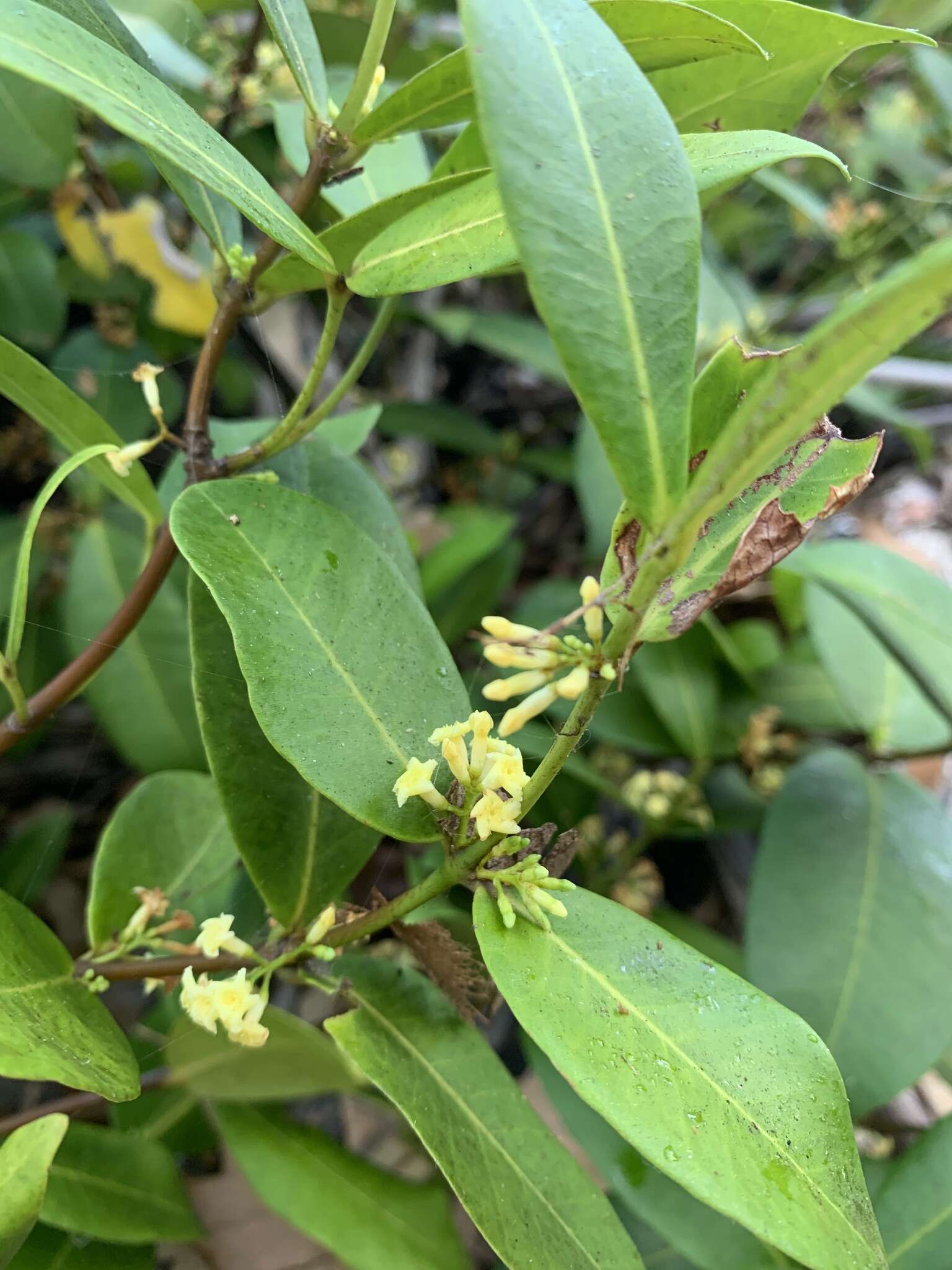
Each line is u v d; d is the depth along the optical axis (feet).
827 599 1.27
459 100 0.62
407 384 2.18
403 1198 0.86
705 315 1.55
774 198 2.19
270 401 1.83
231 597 0.57
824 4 1.59
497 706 1.26
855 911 1.00
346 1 1.56
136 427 1.48
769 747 1.25
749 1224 0.43
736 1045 0.50
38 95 1.12
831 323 0.35
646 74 0.72
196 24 1.34
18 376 0.67
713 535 0.52
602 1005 0.50
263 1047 0.78
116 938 0.79
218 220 0.70
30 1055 0.49
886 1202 0.79
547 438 2.19
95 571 1.27
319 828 0.69
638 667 1.25
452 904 0.85
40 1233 0.78
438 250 0.56
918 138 1.88
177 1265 0.92
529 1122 0.64
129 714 1.14
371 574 0.62
